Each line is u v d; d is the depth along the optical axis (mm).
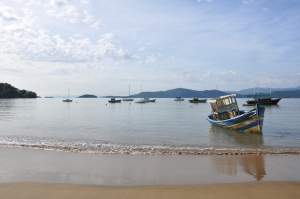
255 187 11570
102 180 13039
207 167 15625
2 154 18812
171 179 13281
